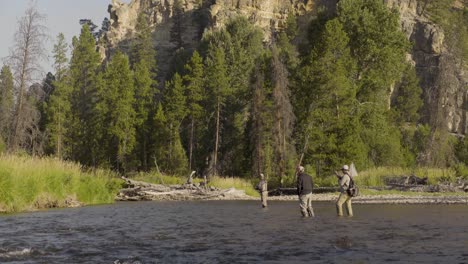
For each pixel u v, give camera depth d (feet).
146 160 263.08
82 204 88.53
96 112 262.06
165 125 243.81
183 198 117.91
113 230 46.03
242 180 156.04
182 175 223.10
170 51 463.42
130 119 248.73
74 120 266.36
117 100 247.29
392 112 223.30
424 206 81.76
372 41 195.62
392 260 28.78
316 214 66.18
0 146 136.56
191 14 476.13
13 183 71.20
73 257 31.12
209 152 249.55
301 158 164.35
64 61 264.72
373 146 186.29
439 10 410.11
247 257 30.48
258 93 192.03
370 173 145.79
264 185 85.66
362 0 209.77
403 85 316.40
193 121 244.83
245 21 313.73
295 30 403.75
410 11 407.44
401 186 131.13
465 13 419.95
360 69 201.05
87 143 263.08
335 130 159.53
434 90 199.31
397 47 203.41
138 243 37.06
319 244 35.42
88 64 306.76
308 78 170.71
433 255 30.30
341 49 175.32
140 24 435.94
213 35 321.32
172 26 479.41
